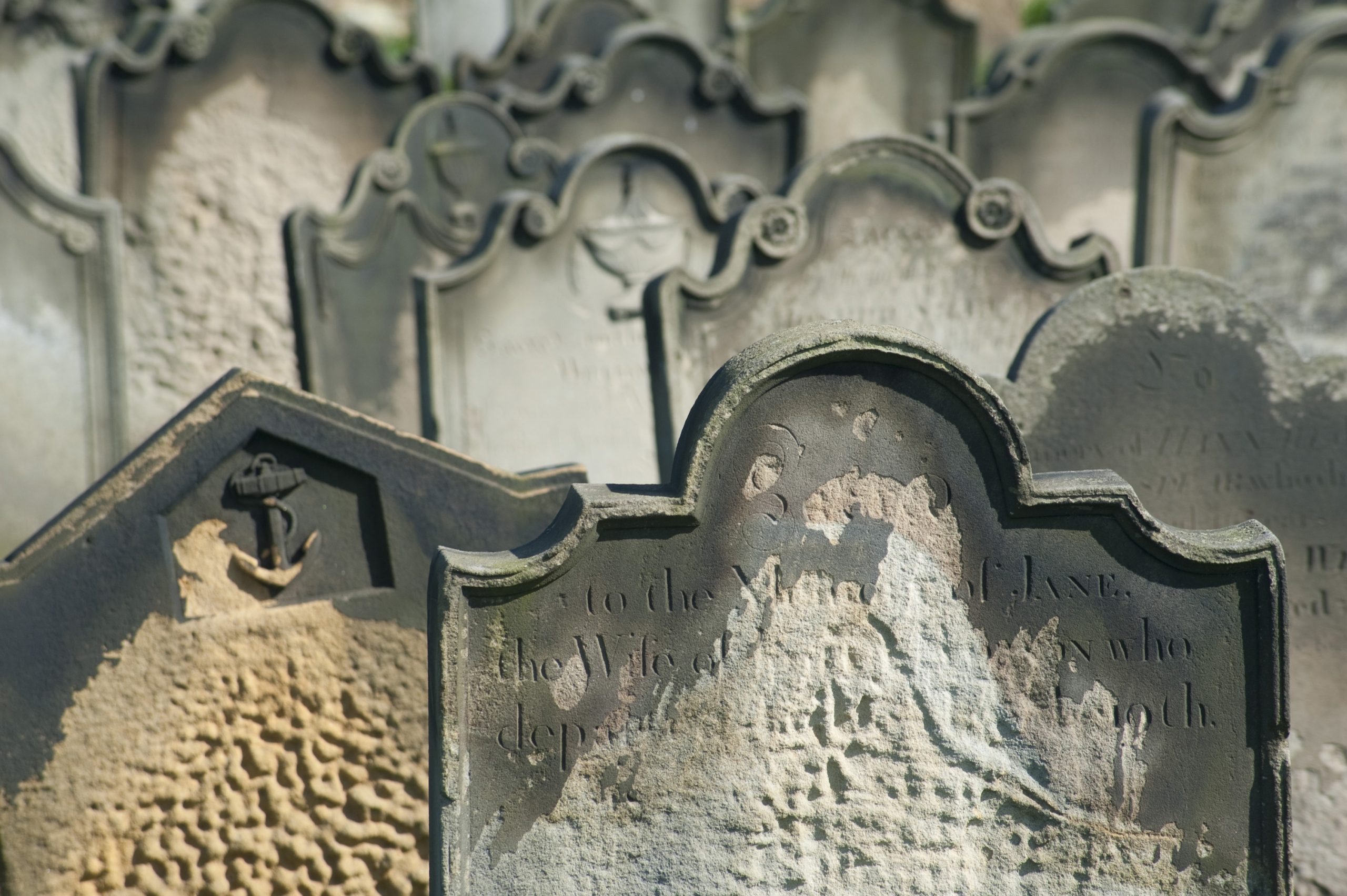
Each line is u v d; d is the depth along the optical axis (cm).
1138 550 420
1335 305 934
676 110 1283
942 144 1159
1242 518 576
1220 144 897
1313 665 585
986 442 412
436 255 1012
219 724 502
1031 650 423
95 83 1109
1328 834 593
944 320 753
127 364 1112
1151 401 566
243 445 495
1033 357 559
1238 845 435
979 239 747
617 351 906
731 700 418
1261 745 431
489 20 1952
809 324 416
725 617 414
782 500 411
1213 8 1514
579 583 407
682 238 911
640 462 920
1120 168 1159
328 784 519
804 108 1295
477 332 870
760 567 413
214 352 1161
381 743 523
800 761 422
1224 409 570
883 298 744
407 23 1978
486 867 416
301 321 965
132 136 1130
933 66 1468
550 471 546
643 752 417
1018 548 418
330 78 1204
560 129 1273
